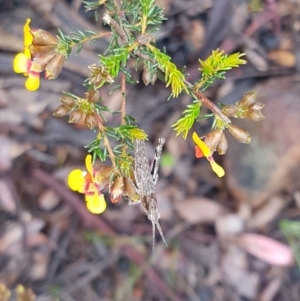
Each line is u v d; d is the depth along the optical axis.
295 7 0.19
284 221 0.19
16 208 0.19
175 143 0.19
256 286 0.20
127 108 0.19
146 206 0.09
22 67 0.08
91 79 0.08
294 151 0.18
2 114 0.18
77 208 0.19
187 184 0.20
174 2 0.19
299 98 0.18
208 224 0.20
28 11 0.18
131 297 0.19
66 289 0.19
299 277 0.20
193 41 0.19
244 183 0.19
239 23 0.19
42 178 0.19
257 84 0.19
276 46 0.19
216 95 0.19
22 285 0.18
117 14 0.09
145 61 0.08
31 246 0.19
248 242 0.20
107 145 0.08
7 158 0.18
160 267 0.19
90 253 0.19
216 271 0.20
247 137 0.09
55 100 0.19
